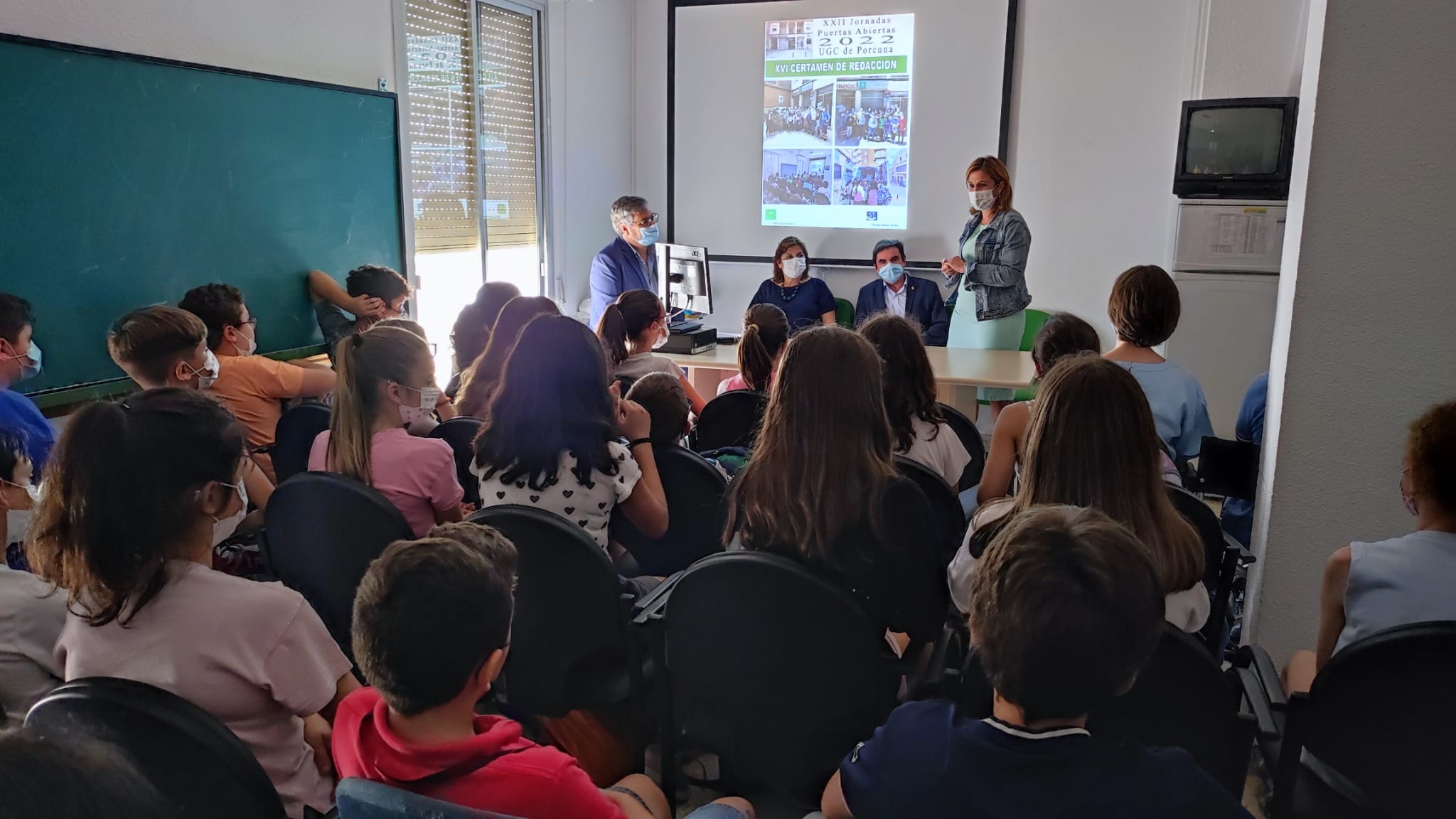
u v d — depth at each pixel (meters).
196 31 3.16
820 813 1.55
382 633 0.98
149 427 1.19
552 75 5.43
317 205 3.74
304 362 3.66
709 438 2.92
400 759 0.96
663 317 3.35
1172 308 2.62
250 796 1.08
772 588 1.42
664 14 6.07
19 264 2.64
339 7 3.80
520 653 1.76
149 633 1.21
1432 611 1.37
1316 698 1.27
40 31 2.65
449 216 4.80
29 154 2.64
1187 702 1.31
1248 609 2.27
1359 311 1.93
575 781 0.98
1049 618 0.88
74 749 0.62
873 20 5.57
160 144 3.04
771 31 5.80
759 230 6.08
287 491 1.82
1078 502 1.45
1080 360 1.51
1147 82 5.08
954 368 3.92
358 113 3.92
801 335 1.61
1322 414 1.99
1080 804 0.85
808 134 5.84
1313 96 1.88
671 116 6.14
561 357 1.83
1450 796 1.24
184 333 2.44
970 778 0.89
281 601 1.28
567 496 1.85
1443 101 1.80
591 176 5.93
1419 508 1.45
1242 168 4.43
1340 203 1.89
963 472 2.64
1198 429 2.61
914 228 5.74
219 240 3.29
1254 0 4.58
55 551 1.20
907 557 1.58
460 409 2.61
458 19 4.70
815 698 1.50
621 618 1.71
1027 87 5.32
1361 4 1.80
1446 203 1.84
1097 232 5.33
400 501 1.99
